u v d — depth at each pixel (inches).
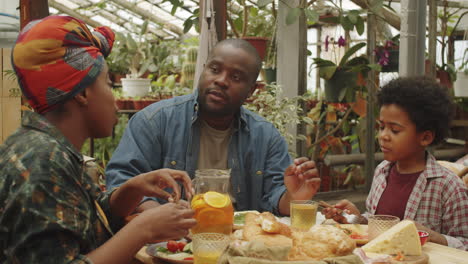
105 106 43.3
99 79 42.5
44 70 39.5
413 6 111.7
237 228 60.3
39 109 40.8
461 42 208.2
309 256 43.1
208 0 120.6
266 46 157.5
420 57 113.1
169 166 81.9
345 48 206.5
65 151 39.1
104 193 57.4
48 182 36.5
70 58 40.1
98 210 45.7
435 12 172.4
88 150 191.9
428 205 70.5
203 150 83.6
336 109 193.3
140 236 40.8
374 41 170.9
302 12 151.6
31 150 37.5
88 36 42.2
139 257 52.1
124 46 230.2
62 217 36.6
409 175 73.6
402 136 70.8
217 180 54.4
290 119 143.8
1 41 169.0
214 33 121.3
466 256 51.6
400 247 49.9
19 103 165.0
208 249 44.8
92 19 371.6
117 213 56.1
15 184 36.3
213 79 78.2
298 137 153.5
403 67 113.7
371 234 55.8
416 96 69.7
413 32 112.3
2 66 163.2
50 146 38.1
